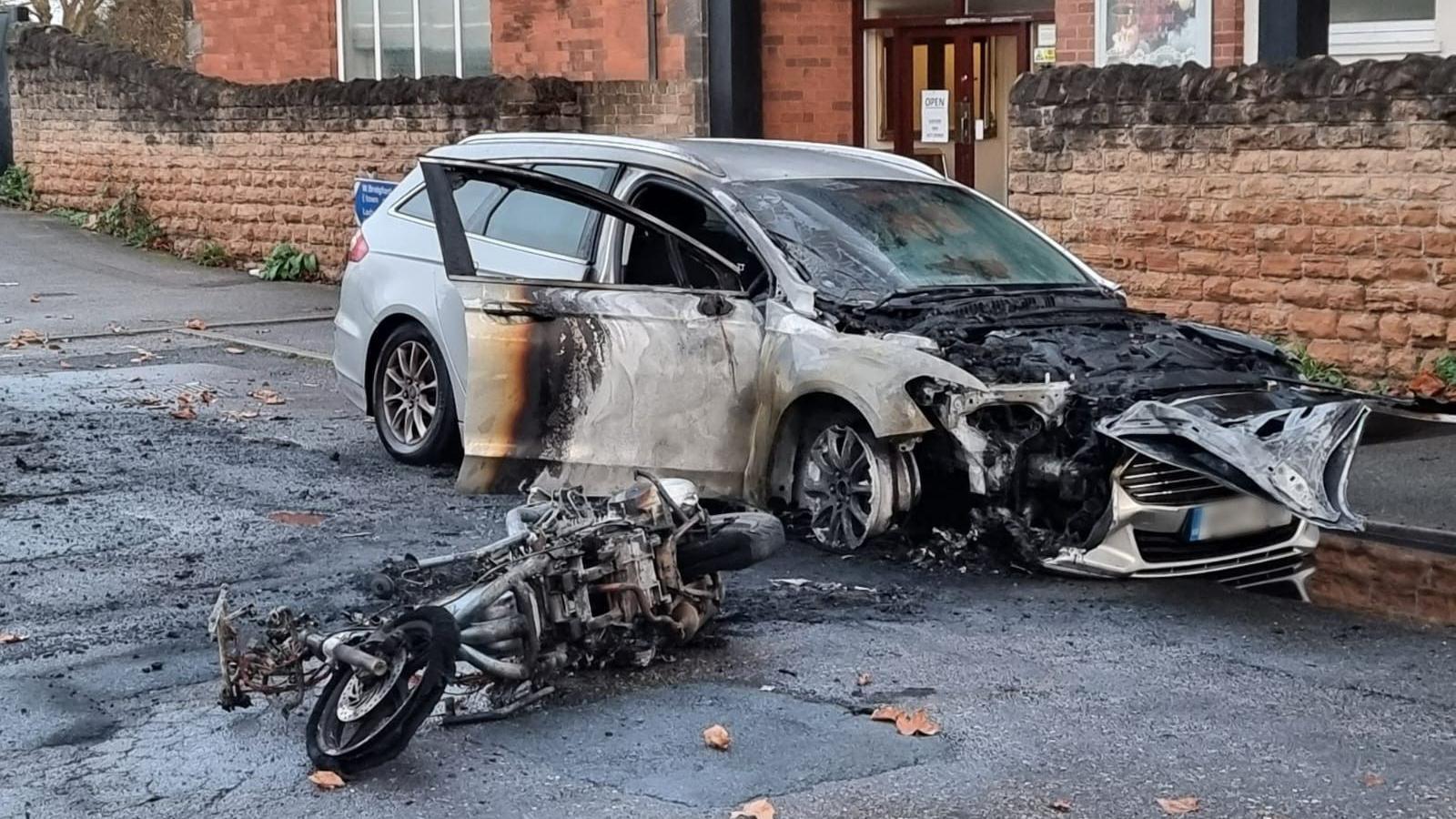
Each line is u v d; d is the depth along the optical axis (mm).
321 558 7820
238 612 6129
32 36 21812
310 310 16375
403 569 6852
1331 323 11820
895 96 17438
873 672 6332
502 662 5727
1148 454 7086
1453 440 10453
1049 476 7383
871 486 7688
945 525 7805
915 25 17172
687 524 6340
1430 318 11391
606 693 6117
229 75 21438
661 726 5789
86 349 14094
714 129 16938
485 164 8562
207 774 5410
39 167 22125
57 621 6949
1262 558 7656
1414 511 8852
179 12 30859
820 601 7238
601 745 5621
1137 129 12594
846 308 7910
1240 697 6102
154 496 9031
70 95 21281
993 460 7418
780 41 17062
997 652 6582
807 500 8031
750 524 6438
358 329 10109
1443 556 8266
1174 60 14414
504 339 8555
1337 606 7387
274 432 10828
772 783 5289
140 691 6168
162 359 13711
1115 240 12812
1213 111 12203
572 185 8227
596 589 6121
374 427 11031
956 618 7031
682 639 6449
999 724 5793
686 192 8719
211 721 5883
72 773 5422
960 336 7672
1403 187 11406
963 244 8734
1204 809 5086
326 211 18250
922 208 8961
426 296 9609
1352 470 9734
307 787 5305
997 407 7469
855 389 7559
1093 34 14805
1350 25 14859
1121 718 5867
